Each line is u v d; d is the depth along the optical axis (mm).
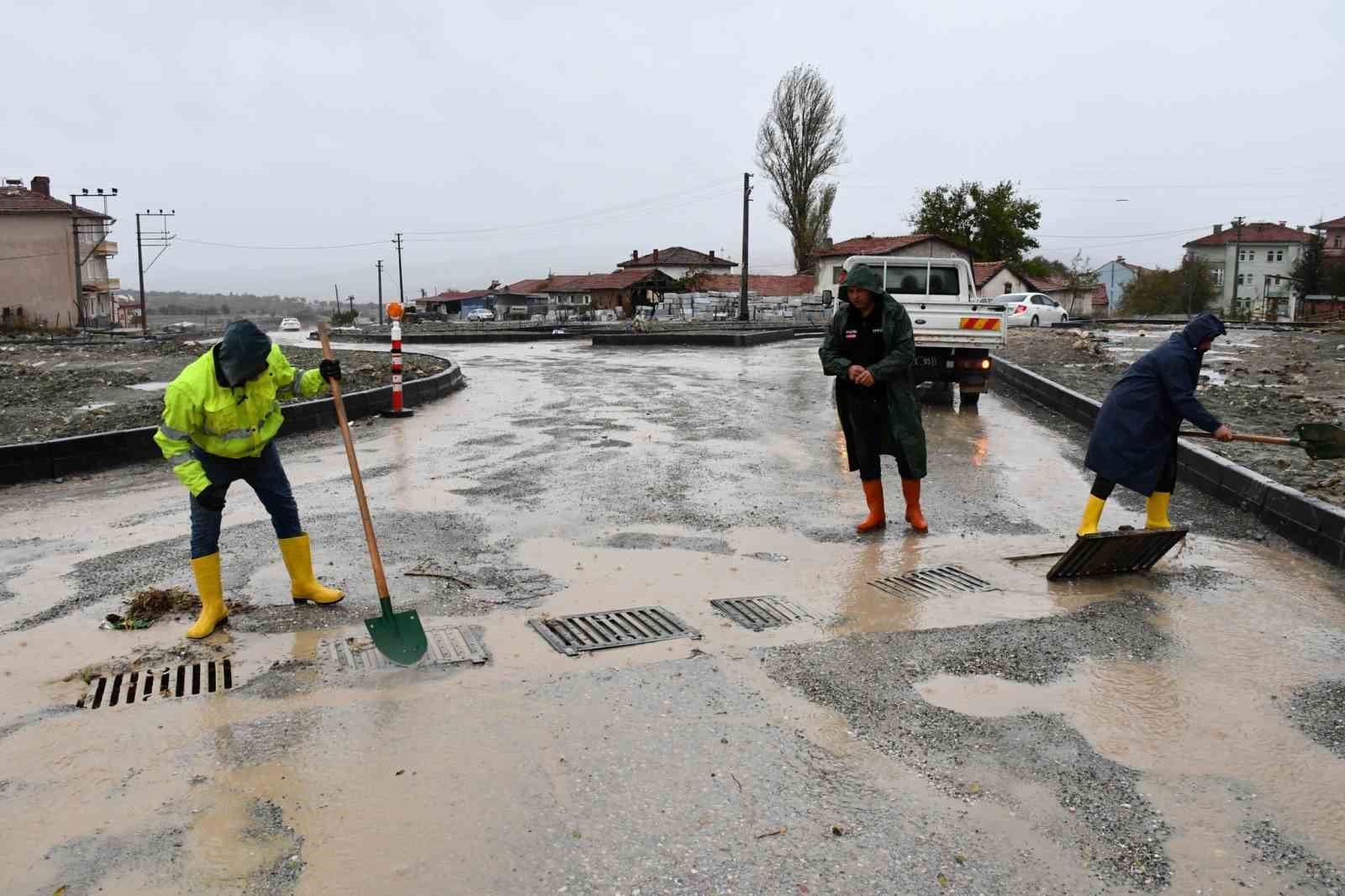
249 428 4676
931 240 57875
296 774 3314
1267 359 18250
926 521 6797
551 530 6609
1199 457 7949
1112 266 104688
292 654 4402
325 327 4719
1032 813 3084
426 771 3328
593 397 14289
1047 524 6828
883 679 4109
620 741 3543
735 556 5996
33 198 56062
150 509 7352
